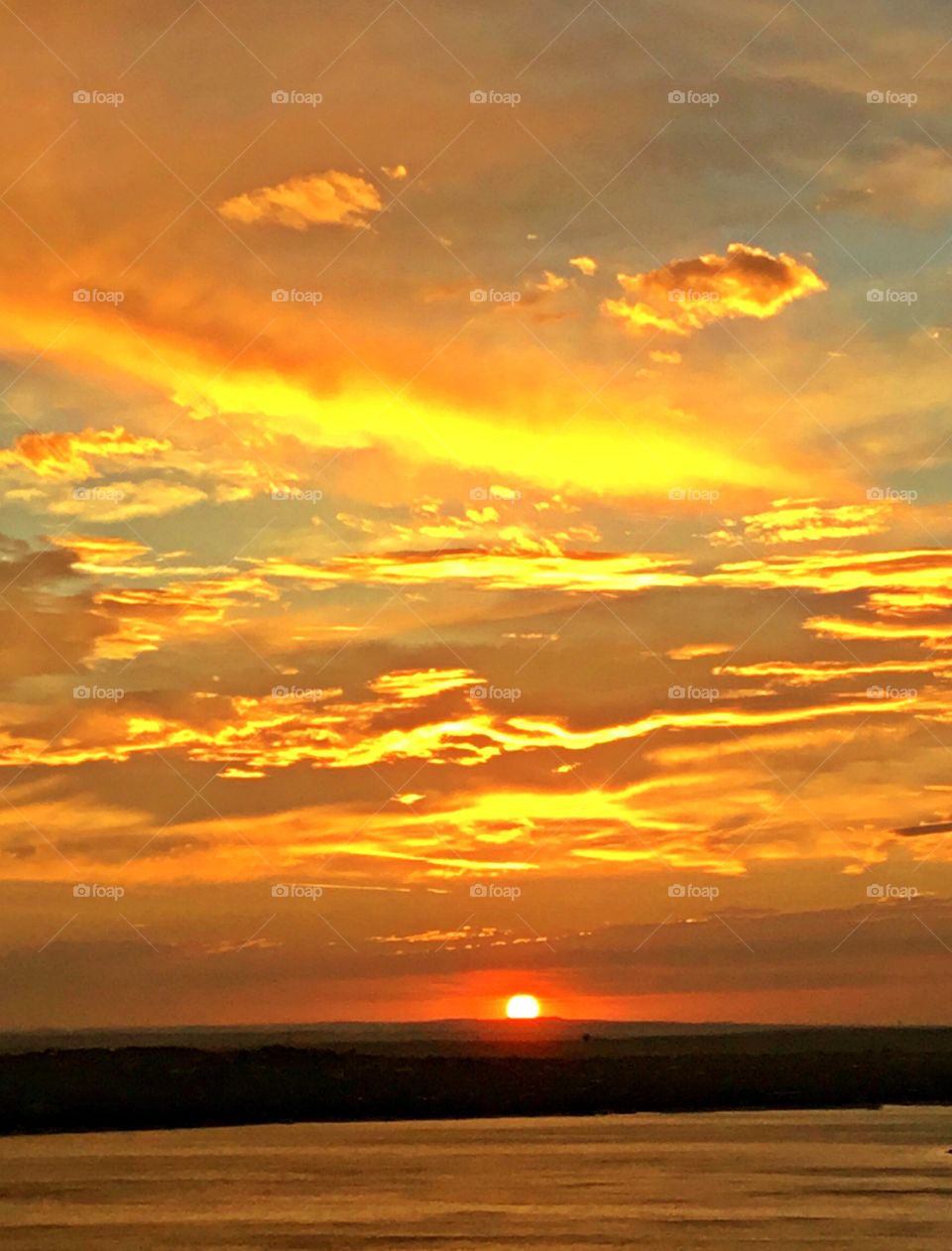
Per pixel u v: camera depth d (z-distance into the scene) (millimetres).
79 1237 42000
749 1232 42719
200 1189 50625
